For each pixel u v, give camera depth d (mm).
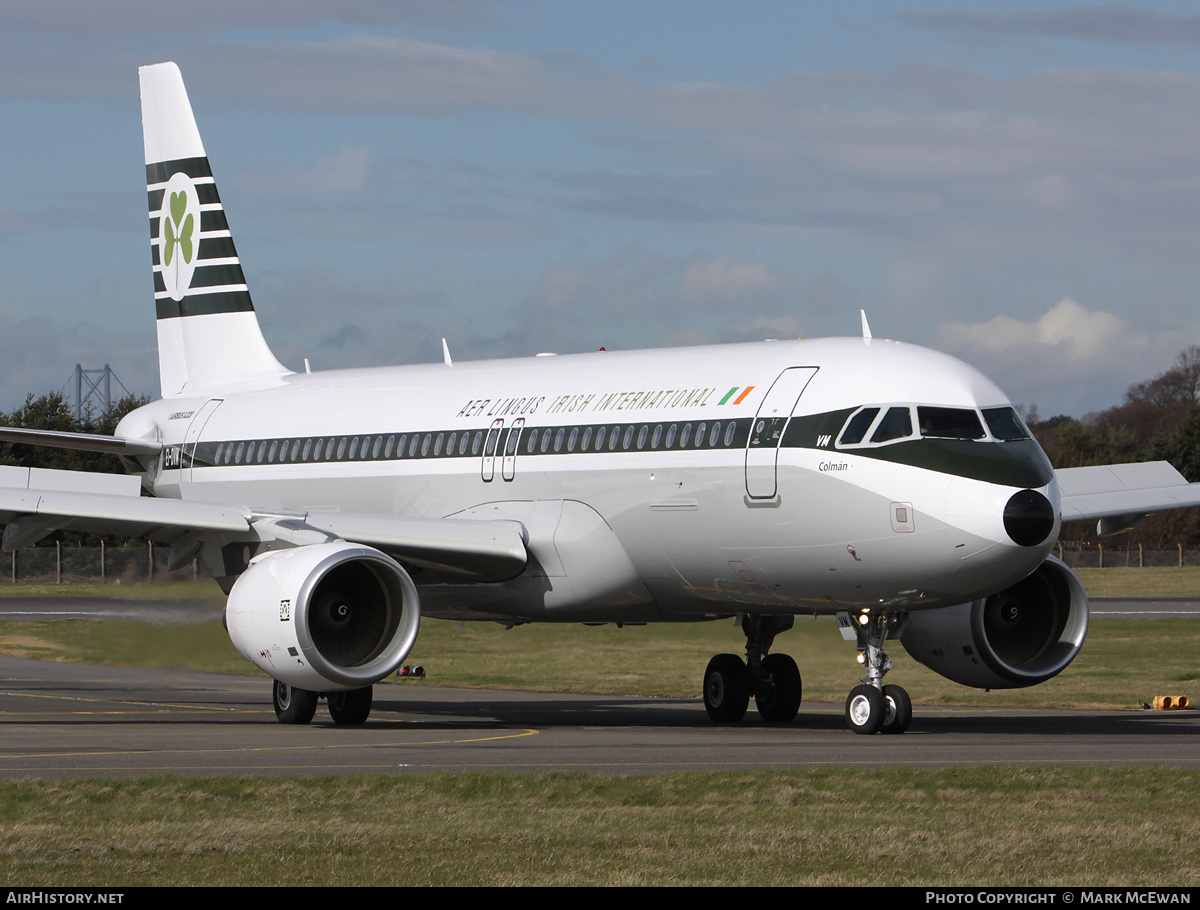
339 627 55062
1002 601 59938
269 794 35688
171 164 87625
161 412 83562
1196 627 118438
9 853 28766
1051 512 50406
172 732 54062
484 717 64500
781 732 54812
